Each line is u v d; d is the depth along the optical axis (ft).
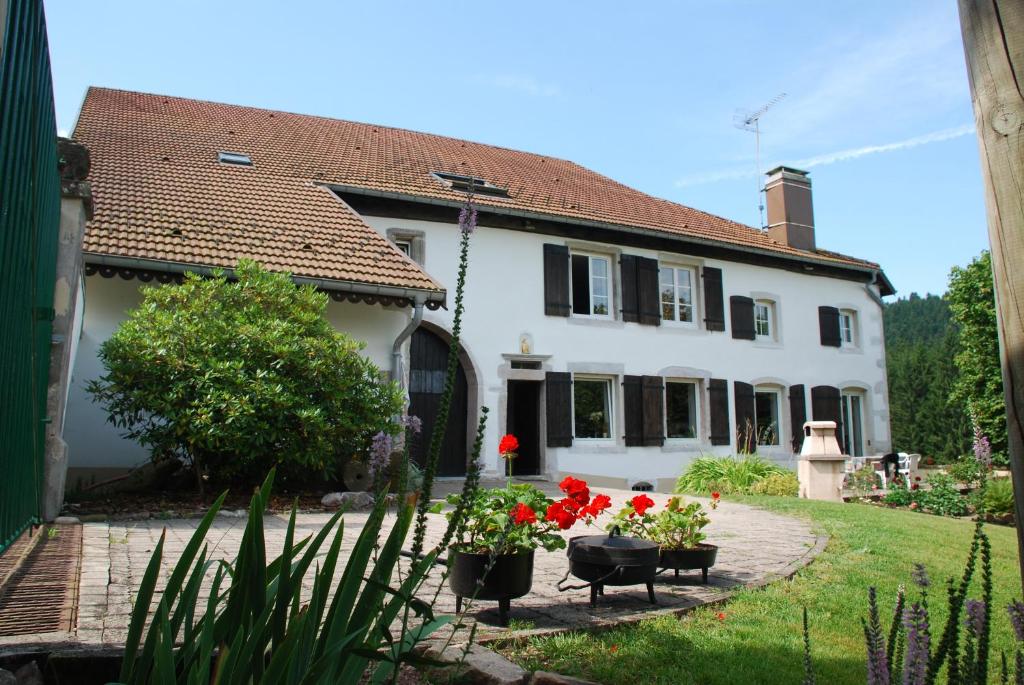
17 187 10.64
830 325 63.05
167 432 26.43
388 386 30.81
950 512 36.58
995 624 13.96
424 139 60.08
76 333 25.96
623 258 52.11
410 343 43.65
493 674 9.15
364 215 43.75
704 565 15.79
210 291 28.76
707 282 56.24
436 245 45.11
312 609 5.37
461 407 44.98
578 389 50.11
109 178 38.27
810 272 62.69
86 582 12.67
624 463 49.96
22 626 9.77
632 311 51.96
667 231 53.16
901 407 97.19
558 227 49.49
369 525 5.79
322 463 28.12
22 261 12.04
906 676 5.82
